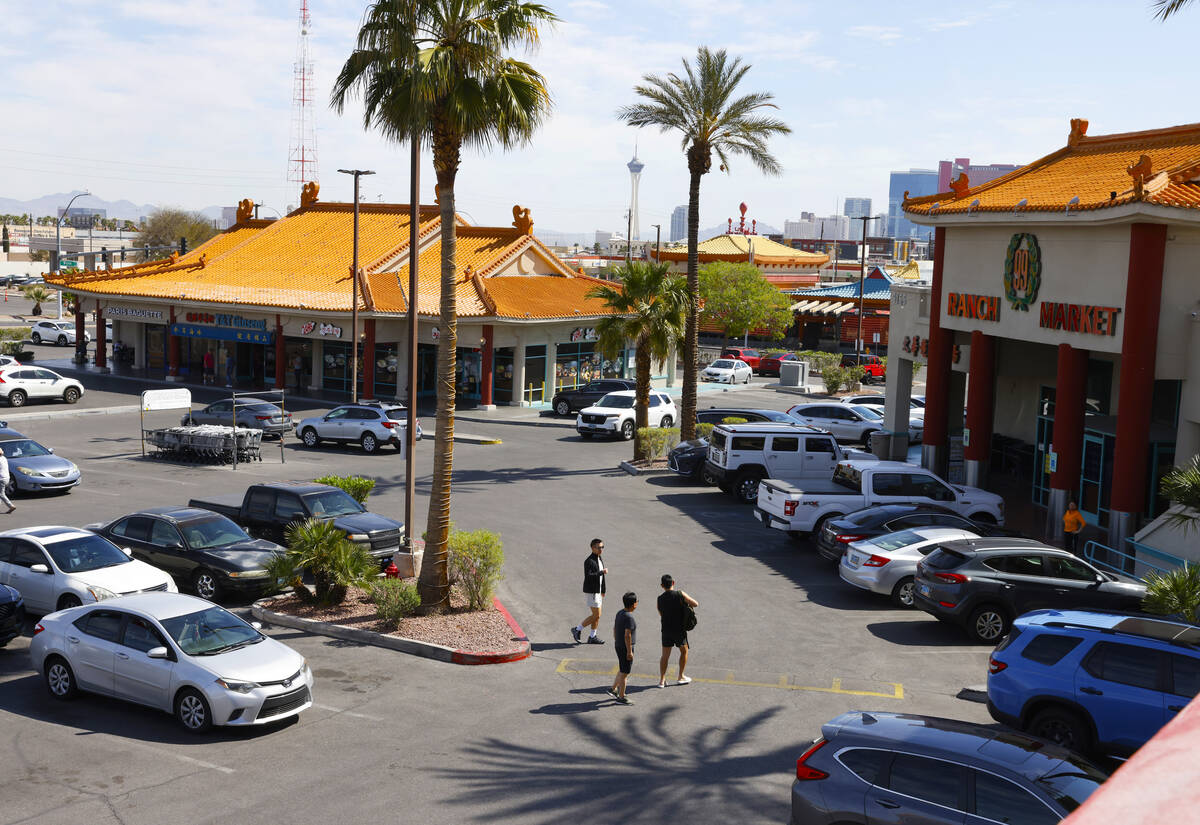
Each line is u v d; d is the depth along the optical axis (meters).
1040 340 25.70
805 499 24.12
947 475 31.98
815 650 17.30
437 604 18.88
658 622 18.97
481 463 35.88
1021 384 35.69
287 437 41.59
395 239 57.66
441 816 10.91
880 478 24.58
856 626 18.78
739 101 36.12
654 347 35.19
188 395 36.91
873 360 76.50
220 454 34.38
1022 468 35.03
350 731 13.46
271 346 56.38
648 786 11.73
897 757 9.11
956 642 17.88
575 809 11.10
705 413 39.22
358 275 51.31
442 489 18.80
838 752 9.43
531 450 39.09
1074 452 24.64
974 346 29.06
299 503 22.62
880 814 8.95
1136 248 22.23
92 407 45.50
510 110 18.27
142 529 20.77
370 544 21.56
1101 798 1.02
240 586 19.59
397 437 38.19
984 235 28.53
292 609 19.17
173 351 56.53
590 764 12.37
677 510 28.78
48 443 37.09
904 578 19.86
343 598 19.62
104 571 18.27
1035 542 18.77
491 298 49.38
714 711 14.30
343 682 15.50
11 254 157.50
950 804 8.73
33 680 15.61
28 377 45.09
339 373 53.91
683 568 22.69
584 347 56.50
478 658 16.48
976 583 17.70
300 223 63.78
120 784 11.63
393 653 17.02
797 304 93.50
